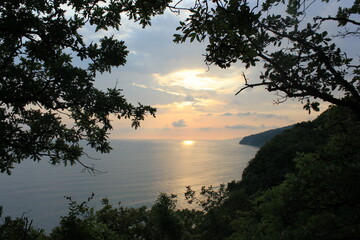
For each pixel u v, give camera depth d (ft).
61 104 26.86
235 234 72.95
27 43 23.03
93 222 32.37
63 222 30.07
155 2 15.48
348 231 22.24
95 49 25.31
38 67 27.63
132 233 57.52
